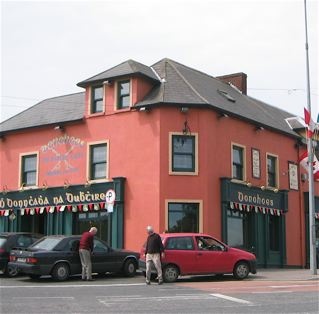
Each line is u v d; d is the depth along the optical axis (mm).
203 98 24344
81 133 26375
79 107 27969
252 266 19469
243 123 26656
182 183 23531
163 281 17891
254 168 26938
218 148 24656
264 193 27141
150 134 24000
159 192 23234
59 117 27734
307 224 30344
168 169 23500
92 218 25484
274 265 27562
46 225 26969
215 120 24703
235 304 12000
